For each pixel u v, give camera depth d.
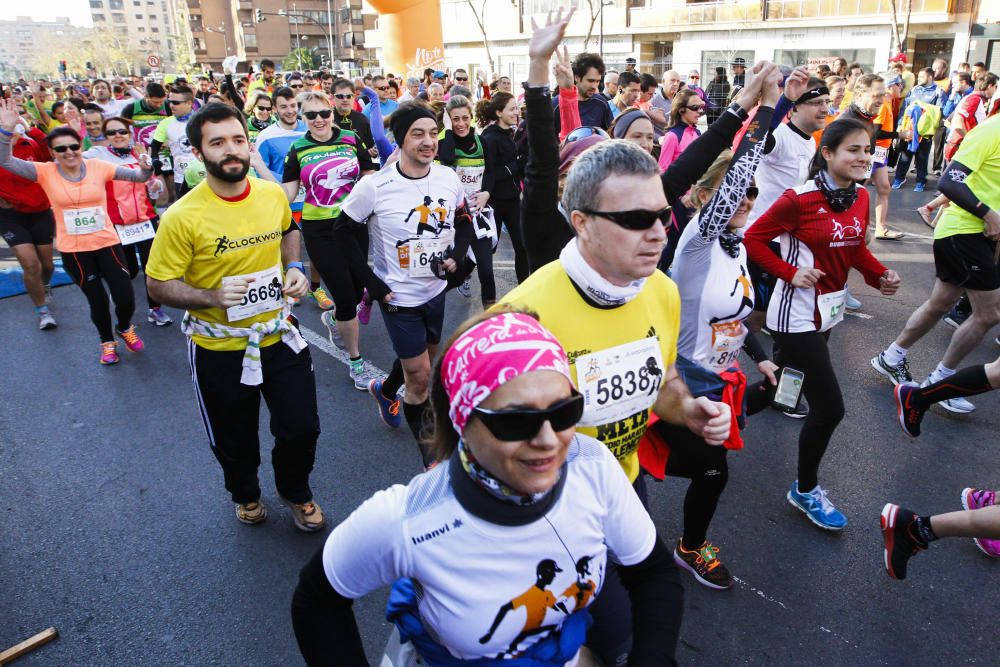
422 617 1.40
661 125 7.24
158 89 8.80
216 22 104.44
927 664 2.65
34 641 2.80
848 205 3.23
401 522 1.32
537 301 1.87
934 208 5.52
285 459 3.32
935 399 3.75
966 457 3.98
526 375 1.21
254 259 3.07
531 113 2.40
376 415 4.71
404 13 13.16
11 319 6.79
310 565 1.45
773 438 4.25
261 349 3.17
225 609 3.01
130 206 6.32
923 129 10.84
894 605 2.94
